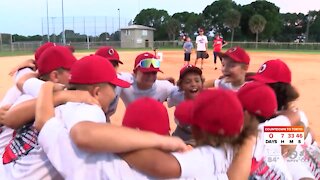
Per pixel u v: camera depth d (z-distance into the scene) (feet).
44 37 204.54
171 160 6.31
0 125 9.41
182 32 290.15
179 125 9.85
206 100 6.56
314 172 10.27
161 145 6.40
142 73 14.14
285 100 10.04
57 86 8.14
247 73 14.39
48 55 9.62
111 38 224.94
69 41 201.05
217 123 6.42
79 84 7.63
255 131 7.48
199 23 289.94
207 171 6.46
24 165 7.88
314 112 27.89
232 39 263.90
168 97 15.21
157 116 6.84
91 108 7.08
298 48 176.35
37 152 7.81
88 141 6.20
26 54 123.65
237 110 6.48
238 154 6.92
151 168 6.29
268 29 266.16
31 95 9.27
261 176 8.63
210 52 137.18
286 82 10.10
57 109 7.49
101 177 6.45
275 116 9.21
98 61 7.65
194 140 7.05
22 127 8.32
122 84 7.79
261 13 265.75
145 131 6.52
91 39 213.66
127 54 119.55
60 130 6.95
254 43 184.44
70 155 6.62
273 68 10.16
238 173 6.70
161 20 300.61
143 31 219.82
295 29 299.38
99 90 7.59
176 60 89.15
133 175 6.41
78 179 6.44
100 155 6.56
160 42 211.82
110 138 6.18
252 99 7.75
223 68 14.60
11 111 8.27
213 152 6.61
